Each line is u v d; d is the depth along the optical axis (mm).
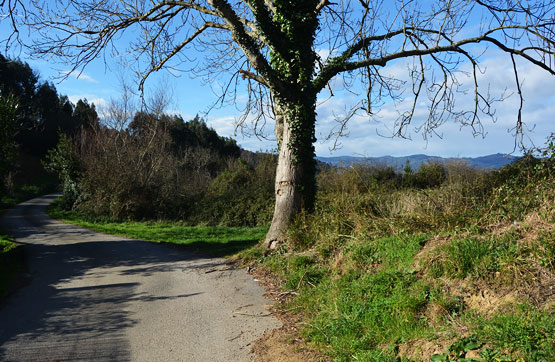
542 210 5879
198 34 12484
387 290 5582
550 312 3738
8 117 15172
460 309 4500
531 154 7176
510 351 3389
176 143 48438
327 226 9500
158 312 6742
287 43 10602
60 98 70062
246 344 5211
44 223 25312
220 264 10641
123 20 11688
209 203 26938
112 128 31906
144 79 12930
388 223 8094
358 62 10805
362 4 11711
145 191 30000
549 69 9812
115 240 16828
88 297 7910
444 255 5508
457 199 8148
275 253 10062
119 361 4867
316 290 6852
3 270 10453
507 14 9836
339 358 4336
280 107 10992
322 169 20500
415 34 10758
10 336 5820
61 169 34000
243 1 11633
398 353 4145
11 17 9758
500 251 5078
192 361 4801
